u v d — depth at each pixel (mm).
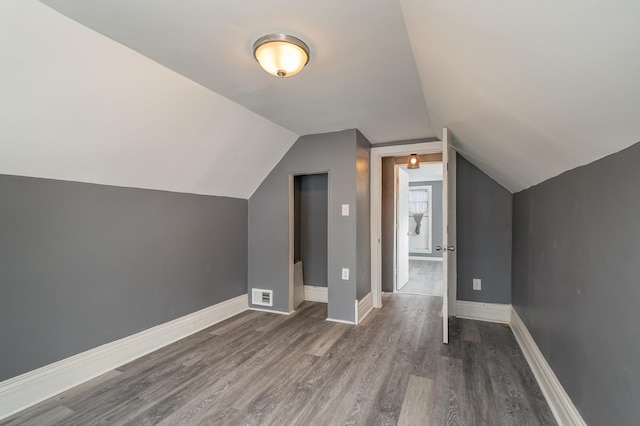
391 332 3059
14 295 1851
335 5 1403
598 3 613
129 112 2041
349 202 3357
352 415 1788
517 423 1722
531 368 2330
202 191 3178
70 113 1790
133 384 2119
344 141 3369
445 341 2773
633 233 1044
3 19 1320
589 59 796
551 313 1955
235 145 3014
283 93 2402
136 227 2553
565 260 1713
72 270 2129
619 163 1141
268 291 3756
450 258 3564
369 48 1775
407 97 2477
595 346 1340
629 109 877
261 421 1737
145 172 2514
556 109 1167
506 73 1184
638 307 1016
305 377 2203
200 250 3176
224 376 2219
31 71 1525
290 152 3637
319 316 3564
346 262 3361
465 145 3008
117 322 2400
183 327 2959
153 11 1435
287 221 3666
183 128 2453
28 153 1811
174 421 1735
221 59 1895
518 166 2258
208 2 1377
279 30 1603
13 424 1710
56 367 2021
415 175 7539
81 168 2109
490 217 3467
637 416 1020
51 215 2021
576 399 1546
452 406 1869
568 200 1672
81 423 1717
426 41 1498
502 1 810
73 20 1474
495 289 3441
